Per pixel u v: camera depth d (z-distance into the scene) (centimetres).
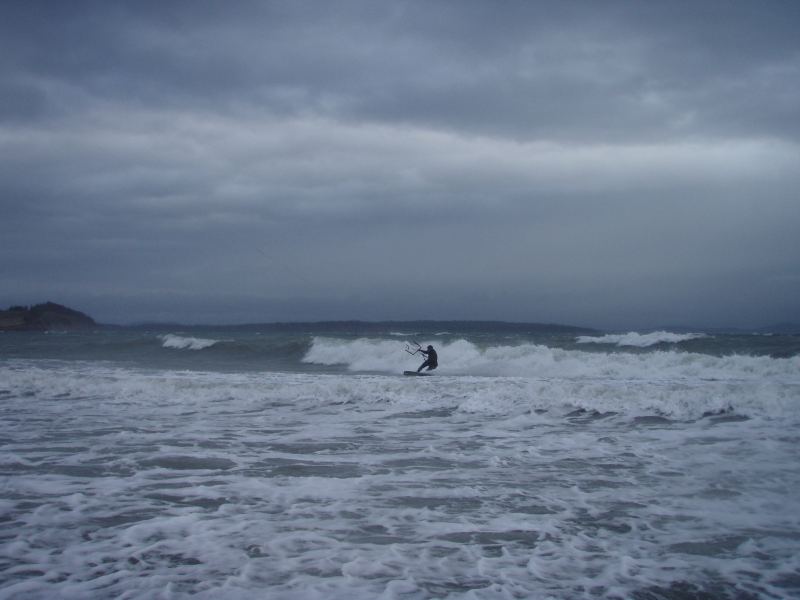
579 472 888
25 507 718
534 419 1314
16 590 497
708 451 1018
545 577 532
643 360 2458
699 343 3338
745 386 1502
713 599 493
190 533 634
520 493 784
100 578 522
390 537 627
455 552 588
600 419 1306
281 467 913
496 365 2608
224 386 1647
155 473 875
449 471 893
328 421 1306
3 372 1925
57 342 4472
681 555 582
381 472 887
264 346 3591
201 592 496
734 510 714
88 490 789
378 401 1531
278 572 538
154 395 1625
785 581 525
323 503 739
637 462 947
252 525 660
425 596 493
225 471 888
